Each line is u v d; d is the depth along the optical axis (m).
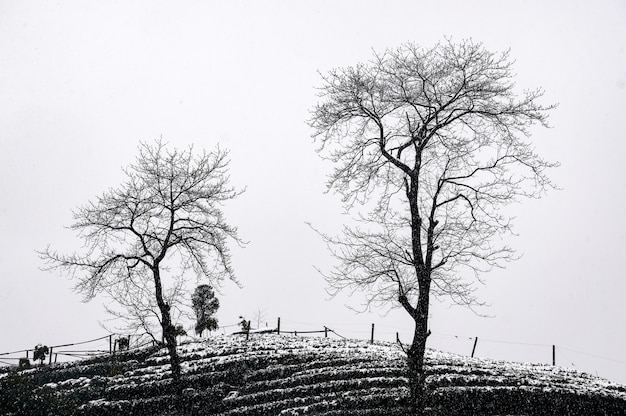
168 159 35.69
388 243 30.17
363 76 30.86
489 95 30.02
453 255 29.80
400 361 34.84
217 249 36.31
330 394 30.23
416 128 30.47
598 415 28.22
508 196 30.23
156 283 33.44
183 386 32.91
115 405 31.47
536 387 30.11
